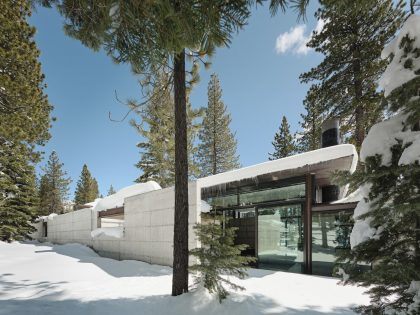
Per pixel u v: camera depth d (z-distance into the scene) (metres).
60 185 45.94
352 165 8.05
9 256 13.24
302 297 5.57
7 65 11.35
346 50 14.51
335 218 8.86
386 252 3.16
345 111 14.90
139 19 3.62
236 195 11.71
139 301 5.25
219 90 31.33
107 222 17.77
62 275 8.60
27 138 12.09
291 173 9.23
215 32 4.06
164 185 20.64
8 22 11.14
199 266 5.08
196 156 30.55
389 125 3.33
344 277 3.47
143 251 11.78
